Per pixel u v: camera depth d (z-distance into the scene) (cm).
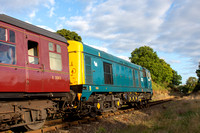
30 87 582
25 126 611
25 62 577
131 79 1482
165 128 695
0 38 521
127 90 1359
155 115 978
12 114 555
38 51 639
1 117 525
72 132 648
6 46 531
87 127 736
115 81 1198
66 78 743
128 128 718
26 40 599
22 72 561
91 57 980
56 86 685
